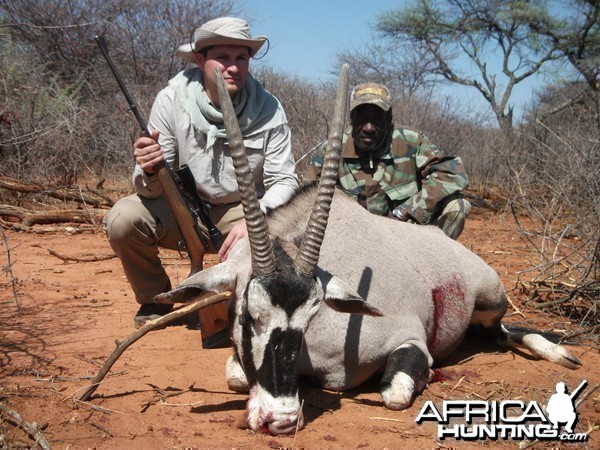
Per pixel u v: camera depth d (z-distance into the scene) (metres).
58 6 18.28
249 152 5.70
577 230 7.86
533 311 6.61
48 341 5.31
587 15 23.34
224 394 4.45
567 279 7.41
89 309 6.21
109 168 14.03
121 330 5.65
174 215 5.42
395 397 4.26
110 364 4.25
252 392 3.95
